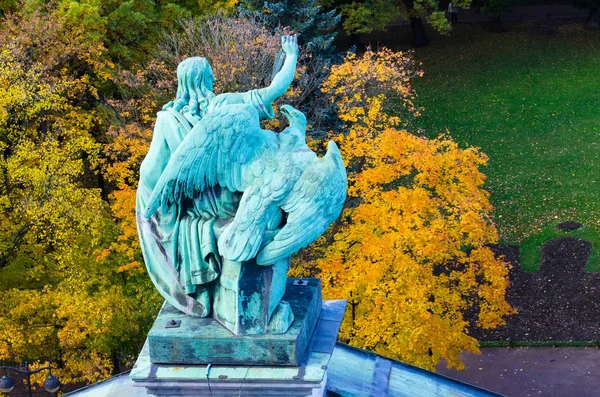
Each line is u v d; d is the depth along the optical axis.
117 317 25.95
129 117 31.69
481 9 57.50
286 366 10.73
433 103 50.78
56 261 28.17
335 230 26.41
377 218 23.33
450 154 24.20
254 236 10.20
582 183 41.72
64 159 26.55
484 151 45.56
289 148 10.51
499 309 25.66
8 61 28.06
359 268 22.62
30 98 27.05
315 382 10.53
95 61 30.56
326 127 33.41
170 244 11.02
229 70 28.47
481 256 24.27
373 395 13.42
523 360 30.62
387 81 34.69
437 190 24.17
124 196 25.03
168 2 36.97
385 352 23.70
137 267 26.55
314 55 36.81
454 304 24.25
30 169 25.61
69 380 26.33
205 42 29.45
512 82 52.50
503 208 40.41
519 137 46.59
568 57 55.16
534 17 61.31
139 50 34.53
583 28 58.88
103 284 26.77
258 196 10.18
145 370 10.88
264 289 10.58
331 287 23.08
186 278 10.96
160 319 11.16
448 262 36.03
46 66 28.58
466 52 56.72
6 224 26.56
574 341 31.44
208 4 36.53
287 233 10.23
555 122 47.75
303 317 11.04
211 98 10.91
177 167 10.24
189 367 10.85
